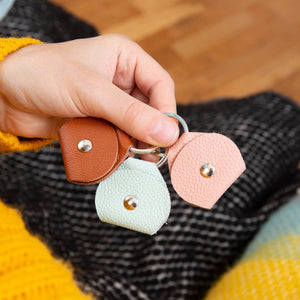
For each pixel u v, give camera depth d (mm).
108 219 352
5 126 436
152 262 468
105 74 406
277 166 521
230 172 348
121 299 436
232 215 486
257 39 924
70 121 365
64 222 489
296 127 543
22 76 391
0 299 310
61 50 397
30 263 332
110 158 351
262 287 423
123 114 355
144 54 408
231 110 557
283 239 452
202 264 472
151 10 947
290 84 866
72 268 438
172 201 483
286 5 982
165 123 350
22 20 565
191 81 859
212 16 951
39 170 504
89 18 923
